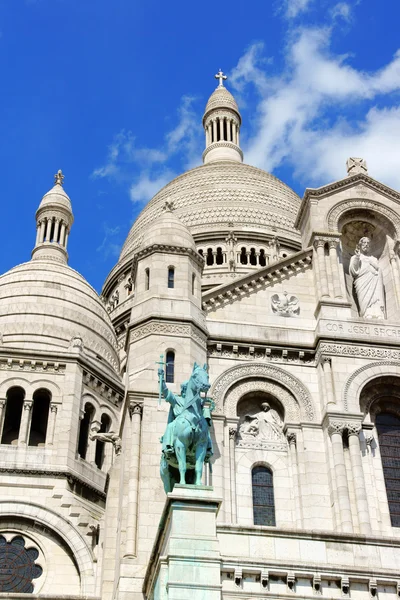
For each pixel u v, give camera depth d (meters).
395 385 42.78
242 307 45.22
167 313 42.62
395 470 40.88
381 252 48.66
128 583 34.97
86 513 56.12
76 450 58.38
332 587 30.91
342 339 43.50
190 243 46.12
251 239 81.44
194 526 30.31
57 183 80.06
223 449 40.31
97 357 65.31
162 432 38.94
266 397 42.66
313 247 47.19
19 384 59.84
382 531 38.69
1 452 56.75
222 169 91.94
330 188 48.91
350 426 40.69
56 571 53.31
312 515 38.91
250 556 31.16
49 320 65.31
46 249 75.19
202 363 42.03
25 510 54.72
